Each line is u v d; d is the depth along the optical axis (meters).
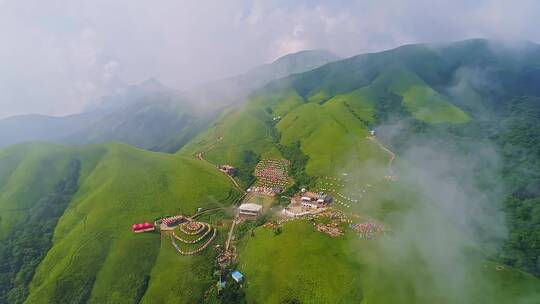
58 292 155.50
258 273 159.75
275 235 179.00
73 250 175.62
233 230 199.88
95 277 163.88
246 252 177.50
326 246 161.38
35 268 175.62
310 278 147.00
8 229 196.62
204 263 171.88
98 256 173.12
